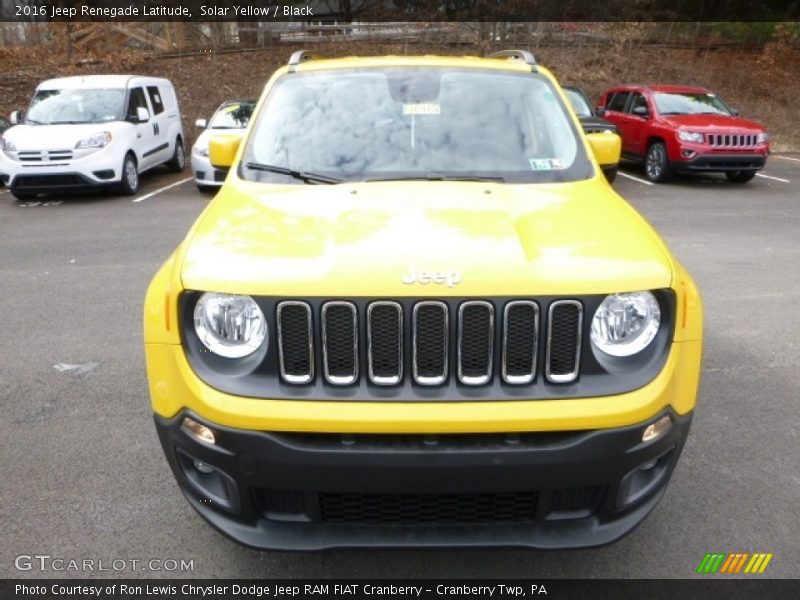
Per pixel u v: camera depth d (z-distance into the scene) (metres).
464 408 2.36
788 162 17.06
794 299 6.50
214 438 2.45
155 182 14.38
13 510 3.36
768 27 24.61
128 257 8.19
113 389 4.64
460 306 2.37
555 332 2.42
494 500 2.51
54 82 13.25
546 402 2.39
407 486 2.39
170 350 2.55
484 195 3.14
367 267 2.41
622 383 2.43
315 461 2.37
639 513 2.62
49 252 8.50
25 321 6.00
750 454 3.85
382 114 3.77
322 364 2.40
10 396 4.55
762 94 22.14
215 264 2.54
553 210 3.02
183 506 3.39
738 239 9.04
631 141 14.55
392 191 3.18
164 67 21.36
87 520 3.29
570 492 2.52
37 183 11.75
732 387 4.66
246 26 22.91
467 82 3.97
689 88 14.80
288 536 2.52
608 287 2.42
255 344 2.44
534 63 4.23
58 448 3.91
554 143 3.69
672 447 2.60
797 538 3.15
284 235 2.71
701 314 2.72
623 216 3.04
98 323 5.92
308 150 3.61
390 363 2.41
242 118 12.76
